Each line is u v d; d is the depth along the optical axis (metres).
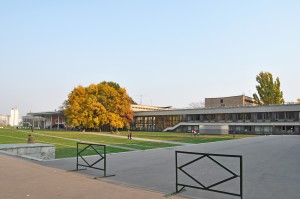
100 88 80.00
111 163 13.59
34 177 9.70
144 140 38.84
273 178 9.90
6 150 17.86
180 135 57.09
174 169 11.86
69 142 34.38
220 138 44.69
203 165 12.99
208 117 80.12
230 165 13.08
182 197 7.24
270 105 67.31
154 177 10.02
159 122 92.31
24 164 12.71
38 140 36.97
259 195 7.52
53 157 19.80
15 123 168.00
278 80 75.12
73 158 15.02
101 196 7.13
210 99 97.25
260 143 29.41
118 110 80.06
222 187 8.47
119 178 9.78
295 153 18.89
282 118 65.69
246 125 70.75
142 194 7.41
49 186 8.30
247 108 71.50
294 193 7.71
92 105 75.06
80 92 77.62
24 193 7.43
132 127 99.81
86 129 83.19
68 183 8.77
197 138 44.75
